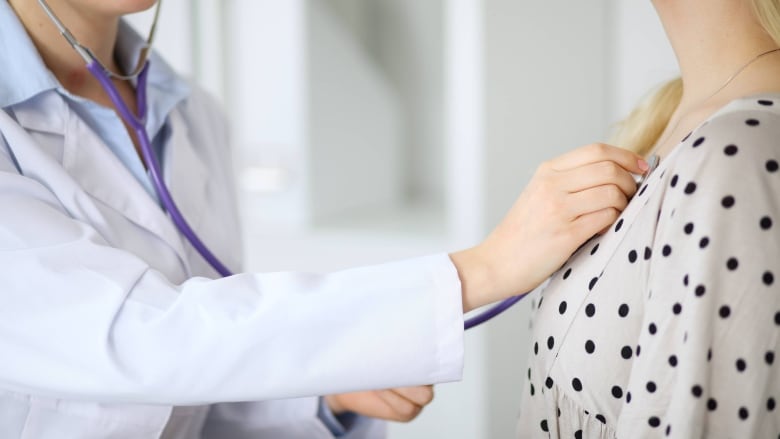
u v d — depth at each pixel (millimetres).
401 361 742
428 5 2949
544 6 1849
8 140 879
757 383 586
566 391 728
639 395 634
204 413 1128
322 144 2402
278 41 2285
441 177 3021
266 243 2301
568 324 720
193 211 1100
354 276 767
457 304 742
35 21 970
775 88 676
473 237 1882
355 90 2607
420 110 3031
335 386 750
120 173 984
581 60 1904
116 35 1136
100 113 1016
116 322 754
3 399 844
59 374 753
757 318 585
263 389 747
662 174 661
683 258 610
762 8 678
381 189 2812
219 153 1272
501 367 1889
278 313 740
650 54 1817
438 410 1949
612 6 1887
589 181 719
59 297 760
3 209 791
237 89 2338
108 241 922
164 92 1134
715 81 727
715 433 598
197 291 767
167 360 736
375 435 1176
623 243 681
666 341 616
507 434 1908
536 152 1898
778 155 600
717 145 611
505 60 1837
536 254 730
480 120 1832
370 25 3053
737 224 590
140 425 902
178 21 2107
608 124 1952
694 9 732
